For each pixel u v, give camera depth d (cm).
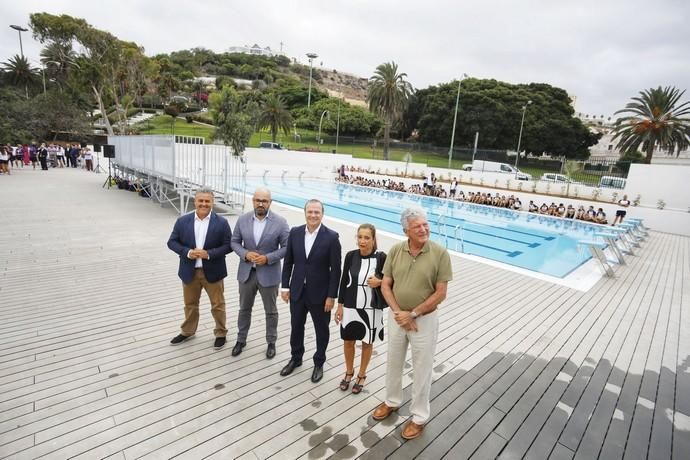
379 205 1862
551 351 405
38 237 715
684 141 2530
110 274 544
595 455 255
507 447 258
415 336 250
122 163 1537
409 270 247
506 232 1387
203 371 321
